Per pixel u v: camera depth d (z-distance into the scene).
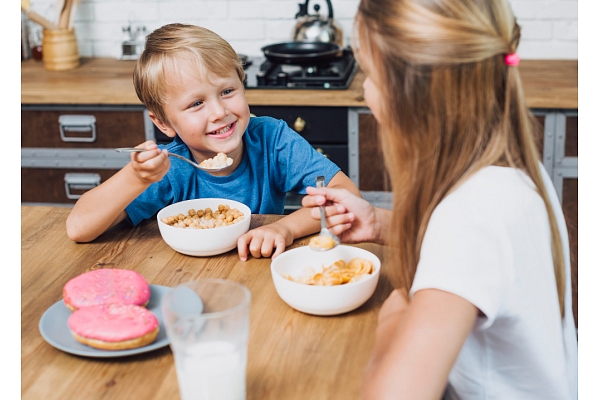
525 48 2.86
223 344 0.77
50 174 2.63
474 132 0.82
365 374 0.80
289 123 2.43
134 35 3.03
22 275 1.14
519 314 0.81
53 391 0.83
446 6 0.78
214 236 1.17
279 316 1.00
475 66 0.79
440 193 0.83
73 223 1.26
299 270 1.11
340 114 2.40
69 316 0.98
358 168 2.46
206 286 0.85
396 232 0.88
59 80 2.67
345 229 1.14
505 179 0.81
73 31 2.89
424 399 0.70
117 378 0.85
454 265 0.76
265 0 2.96
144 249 1.25
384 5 0.81
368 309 1.02
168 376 0.86
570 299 1.00
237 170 1.60
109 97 2.48
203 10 3.01
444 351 0.72
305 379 0.84
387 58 0.80
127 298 0.98
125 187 1.26
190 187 1.57
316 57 2.49
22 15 3.05
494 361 0.87
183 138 1.51
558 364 0.88
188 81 1.42
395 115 0.82
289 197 2.51
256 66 2.80
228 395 0.77
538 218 0.84
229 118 1.48
